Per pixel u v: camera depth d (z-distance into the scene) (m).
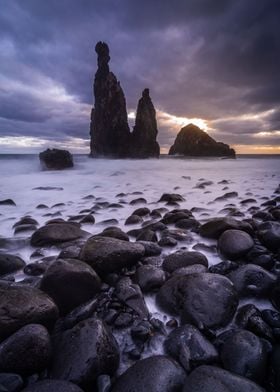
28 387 1.71
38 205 7.24
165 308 2.72
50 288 2.70
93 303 2.69
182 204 7.27
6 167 19.22
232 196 7.89
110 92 34.91
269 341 2.23
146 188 10.48
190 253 3.56
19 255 4.07
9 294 2.36
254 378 1.91
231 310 2.55
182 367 2.00
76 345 2.03
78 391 1.70
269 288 2.88
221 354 2.09
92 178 14.15
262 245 4.00
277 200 7.52
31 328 2.05
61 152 19.38
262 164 25.53
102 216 6.11
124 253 3.34
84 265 2.97
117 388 1.79
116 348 2.14
